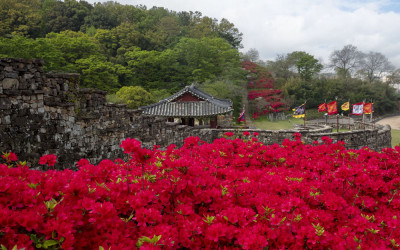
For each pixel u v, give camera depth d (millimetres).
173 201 3422
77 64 39094
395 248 3238
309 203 3996
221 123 35875
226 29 86812
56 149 7207
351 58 85938
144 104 32719
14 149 6203
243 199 3592
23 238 2270
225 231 2744
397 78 84938
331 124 39938
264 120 58281
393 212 4031
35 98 6684
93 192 2930
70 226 2328
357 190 4609
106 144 9320
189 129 17047
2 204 2553
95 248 2570
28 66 6535
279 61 85000
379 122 60438
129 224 2846
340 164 5828
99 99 9000
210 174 4465
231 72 57500
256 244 2596
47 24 57406
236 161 5504
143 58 48156
